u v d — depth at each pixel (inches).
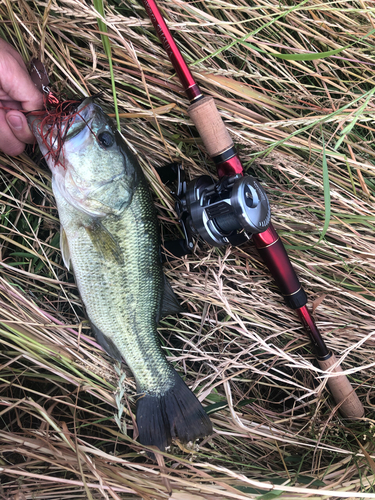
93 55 15.4
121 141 14.6
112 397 16.6
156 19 14.1
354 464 17.4
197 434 16.0
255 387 19.4
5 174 16.5
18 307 16.0
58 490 15.1
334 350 19.4
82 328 17.2
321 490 14.9
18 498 14.0
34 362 15.8
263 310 19.1
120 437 15.8
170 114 16.8
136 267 15.3
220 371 17.4
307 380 19.5
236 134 16.8
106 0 15.7
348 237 18.8
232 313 17.3
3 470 13.6
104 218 14.6
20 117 13.8
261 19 17.4
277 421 18.3
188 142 17.3
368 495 14.9
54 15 15.4
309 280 19.3
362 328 19.2
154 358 16.0
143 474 15.5
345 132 13.8
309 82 18.5
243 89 17.0
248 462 18.0
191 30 15.9
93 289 15.2
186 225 15.5
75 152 13.7
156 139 17.1
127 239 15.1
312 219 18.3
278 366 19.7
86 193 14.1
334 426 18.5
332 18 17.8
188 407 16.0
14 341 15.8
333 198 18.4
